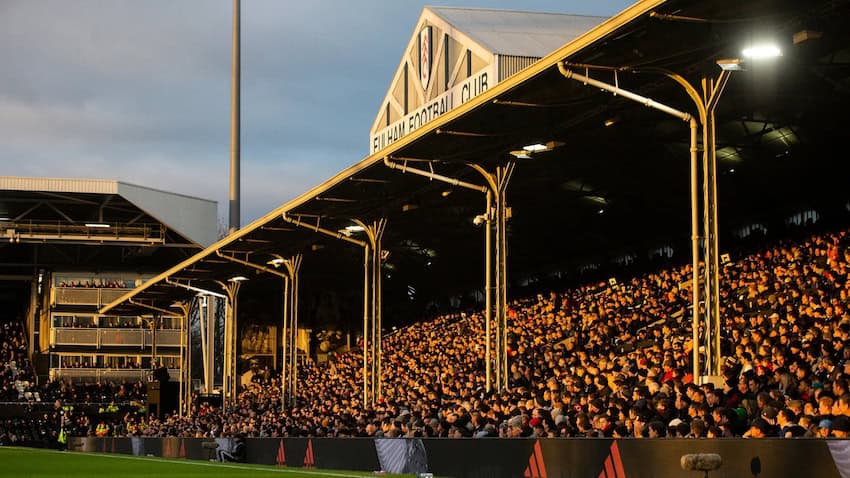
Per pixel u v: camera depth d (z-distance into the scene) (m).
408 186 36.88
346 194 38.03
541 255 52.88
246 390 67.88
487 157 31.25
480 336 48.00
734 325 33.00
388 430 30.75
